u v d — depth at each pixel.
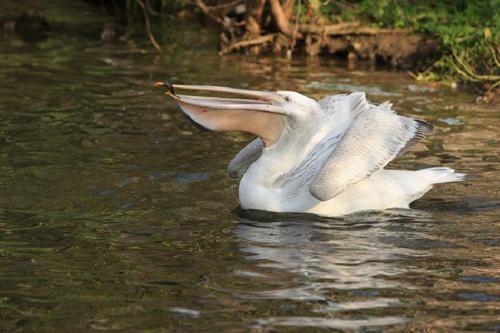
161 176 12.62
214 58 22.47
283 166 11.51
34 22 27.27
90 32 26.12
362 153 10.73
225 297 8.33
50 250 9.64
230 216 11.01
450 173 11.80
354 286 8.62
